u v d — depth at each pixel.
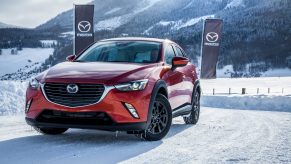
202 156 4.57
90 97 4.98
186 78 7.03
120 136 5.86
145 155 4.54
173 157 4.47
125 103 5.05
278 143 5.61
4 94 10.61
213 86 58.72
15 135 5.77
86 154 4.50
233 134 6.45
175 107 6.46
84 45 20.88
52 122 5.11
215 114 11.16
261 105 22.25
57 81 5.06
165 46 6.58
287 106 21.34
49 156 4.34
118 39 6.70
